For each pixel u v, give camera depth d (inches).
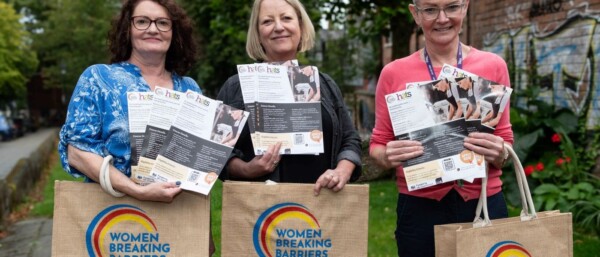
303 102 106.9
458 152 100.0
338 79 575.2
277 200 102.0
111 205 97.3
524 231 100.6
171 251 98.4
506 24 326.6
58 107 1881.2
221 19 344.8
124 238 97.7
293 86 107.7
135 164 97.0
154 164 96.0
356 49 593.9
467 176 99.2
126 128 100.1
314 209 102.3
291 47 115.6
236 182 102.0
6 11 1163.9
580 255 198.1
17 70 1249.4
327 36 598.9
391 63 114.6
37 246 253.4
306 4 308.3
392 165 104.5
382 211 267.3
